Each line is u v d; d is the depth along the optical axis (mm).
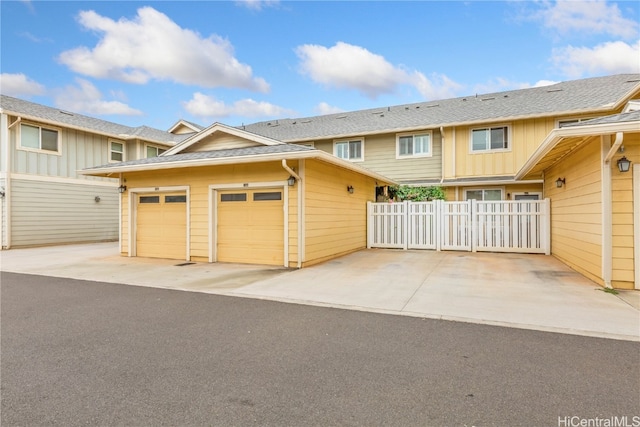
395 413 2645
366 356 3688
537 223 11133
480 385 3055
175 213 11078
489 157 14758
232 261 10109
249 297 6211
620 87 14523
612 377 3180
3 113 14023
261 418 2594
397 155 16422
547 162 9664
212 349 3895
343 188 11453
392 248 12859
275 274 8258
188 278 7883
